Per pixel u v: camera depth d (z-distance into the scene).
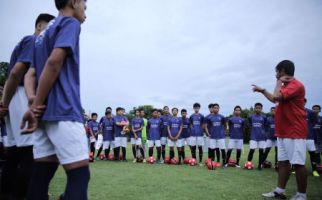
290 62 4.42
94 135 12.72
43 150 1.82
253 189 5.34
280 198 4.59
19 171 2.69
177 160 10.89
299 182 4.29
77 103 1.79
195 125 10.99
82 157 1.72
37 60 1.91
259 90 4.43
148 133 11.62
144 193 4.82
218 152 10.65
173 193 4.86
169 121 11.20
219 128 10.41
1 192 3.17
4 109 2.61
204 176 7.05
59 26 1.80
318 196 4.78
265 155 9.73
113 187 5.35
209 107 10.77
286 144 4.38
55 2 2.00
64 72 1.76
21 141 2.66
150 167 9.08
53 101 1.71
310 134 7.98
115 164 10.06
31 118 1.65
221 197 4.60
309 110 8.16
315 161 7.91
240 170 8.71
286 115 4.36
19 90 2.80
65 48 1.66
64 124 1.68
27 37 2.50
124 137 12.05
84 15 2.04
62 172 7.07
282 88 4.37
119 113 12.35
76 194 1.65
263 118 9.83
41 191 1.80
